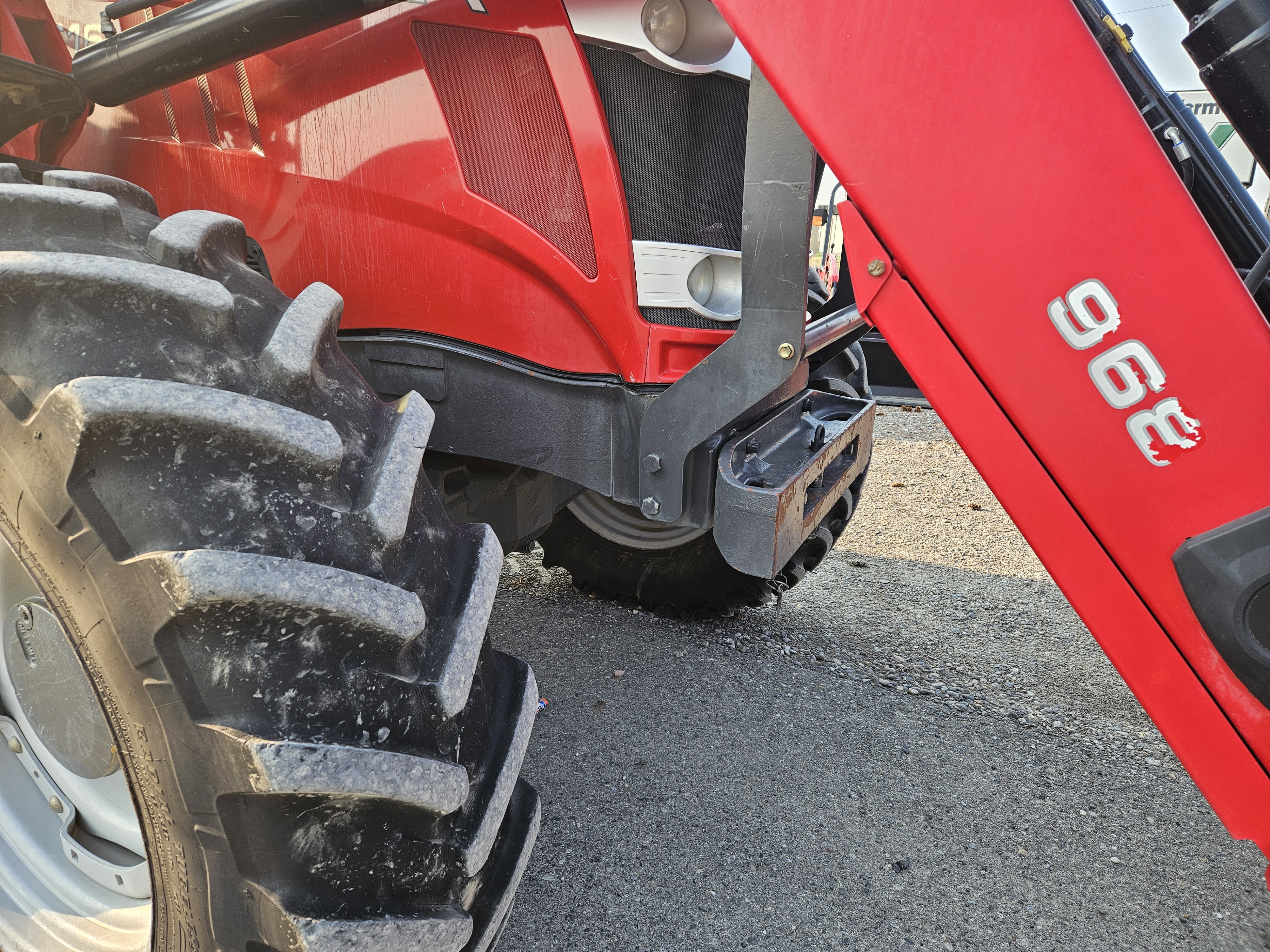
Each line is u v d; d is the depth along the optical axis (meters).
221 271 1.03
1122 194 0.86
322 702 0.83
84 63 1.34
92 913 1.18
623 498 1.52
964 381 0.98
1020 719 2.15
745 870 1.59
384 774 0.85
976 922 1.50
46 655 1.13
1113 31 1.33
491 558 1.05
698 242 1.49
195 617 0.80
